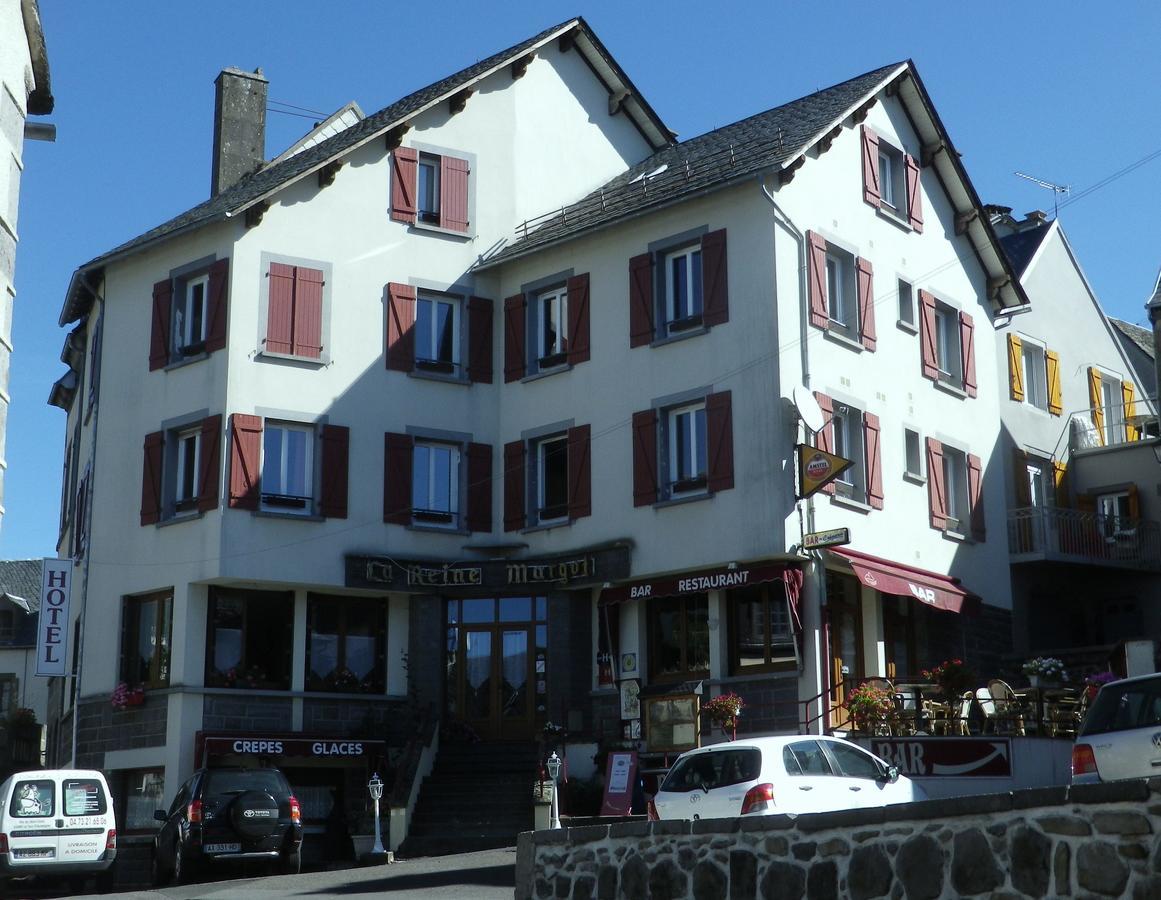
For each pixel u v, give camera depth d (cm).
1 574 5922
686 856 1168
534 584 2980
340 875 2200
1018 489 3438
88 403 3409
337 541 2944
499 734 2991
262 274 2973
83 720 3023
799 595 2669
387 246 3112
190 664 2842
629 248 2983
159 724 2856
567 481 3033
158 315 3078
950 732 2405
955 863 972
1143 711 1373
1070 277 3869
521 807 2700
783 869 1087
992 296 3428
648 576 2847
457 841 2588
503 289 3209
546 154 3384
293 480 2956
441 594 3034
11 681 5344
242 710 2864
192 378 2980
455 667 3034
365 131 3198
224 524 2844
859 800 1750
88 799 2388
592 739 2780
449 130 3244
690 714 2602
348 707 2964
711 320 2820
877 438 2931
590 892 1247
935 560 3055
